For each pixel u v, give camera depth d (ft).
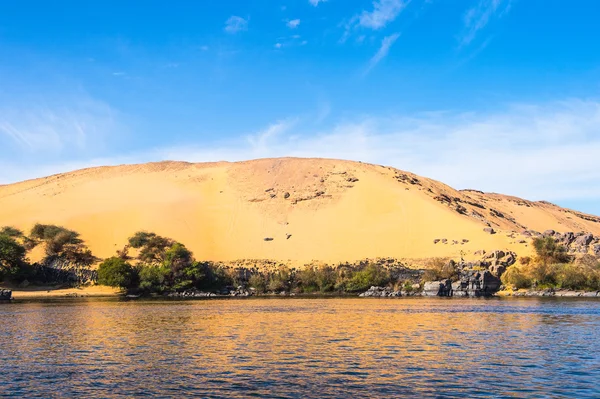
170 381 89.97
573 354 111.96
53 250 387.96
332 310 215.92
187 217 476.13
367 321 172.76
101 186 581.53
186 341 130.72
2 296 293.84
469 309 217.77
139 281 344.90
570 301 265.13
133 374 95.20
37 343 129.29
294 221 476.54
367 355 111.04
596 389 84.17
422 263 375.86
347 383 87.81
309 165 579.89
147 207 487.20
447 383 87.71
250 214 490.08
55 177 634.43
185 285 340.39
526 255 368.48
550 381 88.99
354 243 427.74
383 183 523.29
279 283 355.97
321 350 117.19
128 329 154.30
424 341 129.39
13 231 404.36
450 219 441.68
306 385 86.69
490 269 348.18
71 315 196.85
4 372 97.55
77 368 100.48
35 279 359.87
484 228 419.74
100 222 452.76
